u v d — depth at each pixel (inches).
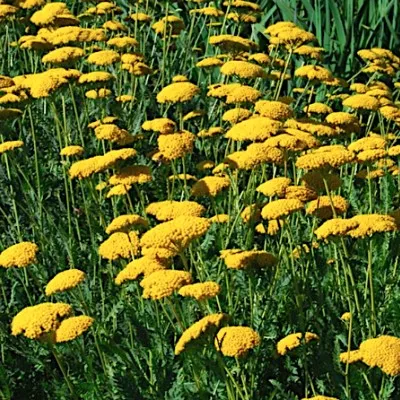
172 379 199.3
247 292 237.8
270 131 250.4
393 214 245.4
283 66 380.5
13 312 254.4
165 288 189.8
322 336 227.9
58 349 231.0
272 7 480.7
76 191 321.4
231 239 274.1
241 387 209.9
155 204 234.4
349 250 271.0
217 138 327.0
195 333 181.9
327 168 230.7
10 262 218.7
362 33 464.4
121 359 217.0
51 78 301.6
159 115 386.9
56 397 216.4
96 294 255.9
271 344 223.6
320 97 422.6
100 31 364.2
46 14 371.2
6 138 351.3
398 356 181.2
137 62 360.8
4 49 410.3
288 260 253.6
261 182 273.6
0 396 211.3
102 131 278.4
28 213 279.0
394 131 414.6
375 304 244.1
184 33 452.4
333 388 208.4
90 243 298.2
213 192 244.4
